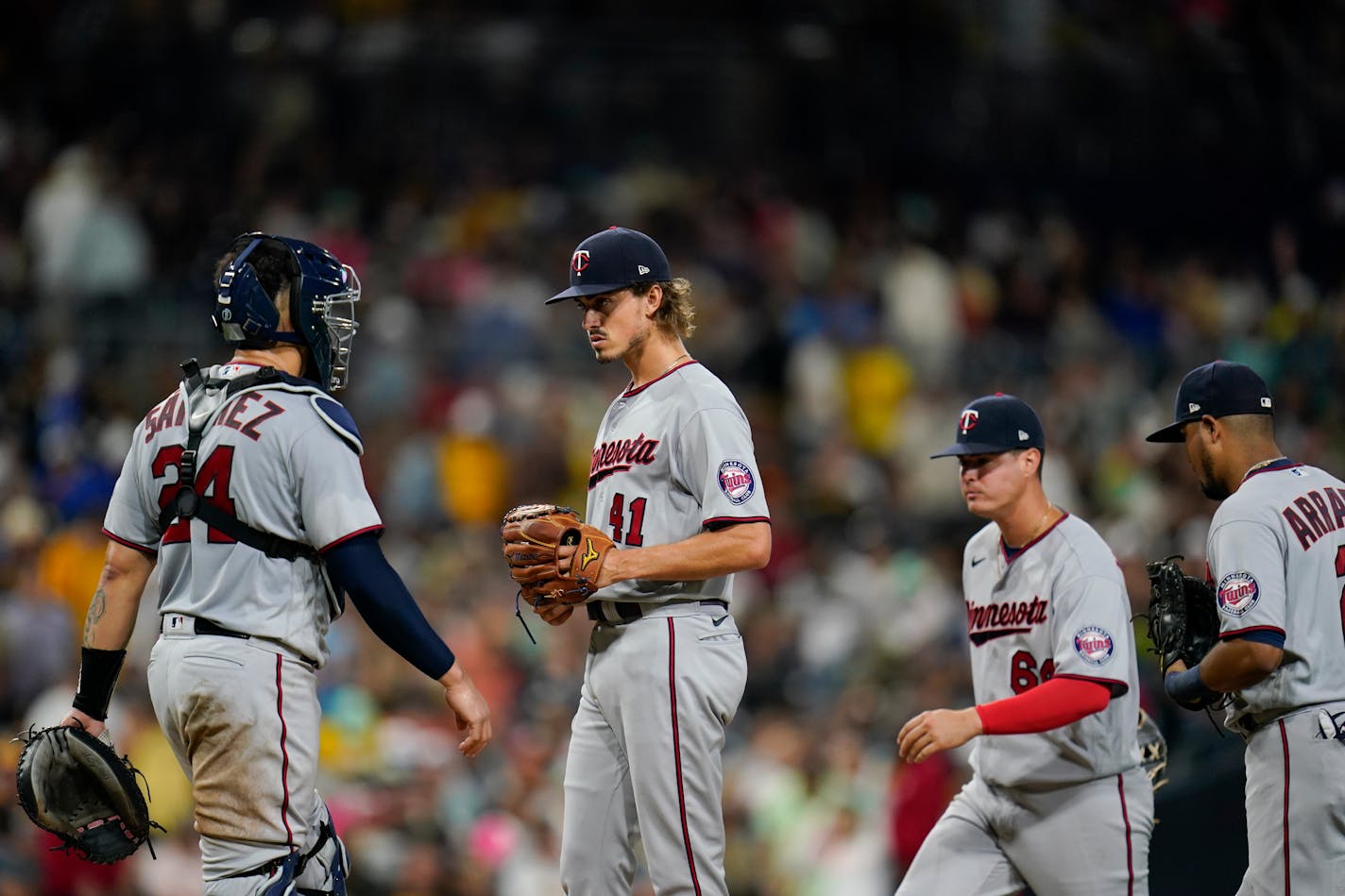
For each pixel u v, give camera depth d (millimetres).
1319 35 69625
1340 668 17766
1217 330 61844
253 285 15867
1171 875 24594
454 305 56469
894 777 33438
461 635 39906
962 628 42156
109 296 53750
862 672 40312
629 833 17312
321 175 64188
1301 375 50469
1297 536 17750
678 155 72000
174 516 15633
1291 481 18094
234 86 69688
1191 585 18719
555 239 61062
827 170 70938
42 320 52719
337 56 70750
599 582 16156
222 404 15594
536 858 32188
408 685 37938
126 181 59656
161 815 32562
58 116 65875
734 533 16234
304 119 68062
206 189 61281
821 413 56438
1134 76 72312
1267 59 69875
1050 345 59781
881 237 64625
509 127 71500
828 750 35625
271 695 15297
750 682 42031
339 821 31469
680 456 16734
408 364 54031
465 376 54500
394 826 31906
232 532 15398
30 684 38125
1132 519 45719
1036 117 73062
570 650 40344
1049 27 74562
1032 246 66812
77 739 15742
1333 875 17562
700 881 16562
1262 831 18000
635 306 17016
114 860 16047
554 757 35031
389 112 70562
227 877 15234
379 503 50156
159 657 15578
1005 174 71875
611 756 17203
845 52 73875
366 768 34125
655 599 16703
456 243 60719
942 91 73750
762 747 36750
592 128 72250
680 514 16797
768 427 55500
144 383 50750
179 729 15508
